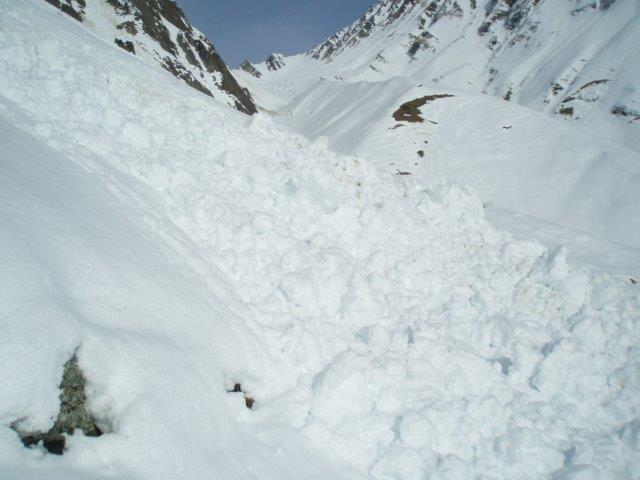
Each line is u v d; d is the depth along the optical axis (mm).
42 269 3748
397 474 4891
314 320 6578
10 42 8195
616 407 6301
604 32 110938
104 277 4375
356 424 5266
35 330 3324
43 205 4508
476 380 6176
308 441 4910
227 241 7363
